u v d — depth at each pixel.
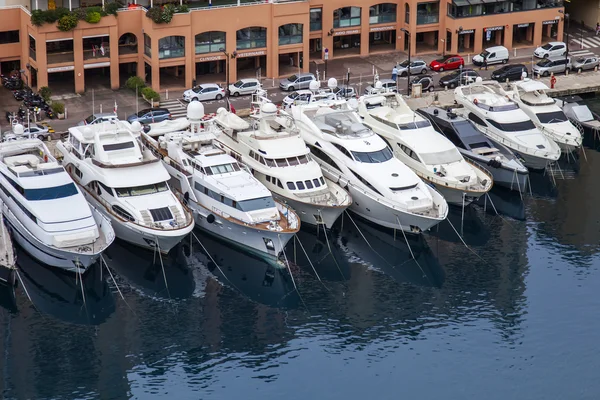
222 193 79.88
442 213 82.25
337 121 87.69
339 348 70.44
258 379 67.44
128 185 79.31
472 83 101.19
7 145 82.81
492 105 94.81
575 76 111.62
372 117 91.19
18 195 78.25
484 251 81.81
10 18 104.69
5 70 108.06
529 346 70.56
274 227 78.25
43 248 76.25
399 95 93.31
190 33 104.69
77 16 102.06
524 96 98.69
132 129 86.31
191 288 76.50
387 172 84.12
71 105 101.88
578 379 67.62
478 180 86.94
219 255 80.81
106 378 67.31
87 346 70.19
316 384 67.06
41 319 72.62
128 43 107.50
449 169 87.06
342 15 114.00
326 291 76.69
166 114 97.81
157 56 103.94
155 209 78.75
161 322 72.75
